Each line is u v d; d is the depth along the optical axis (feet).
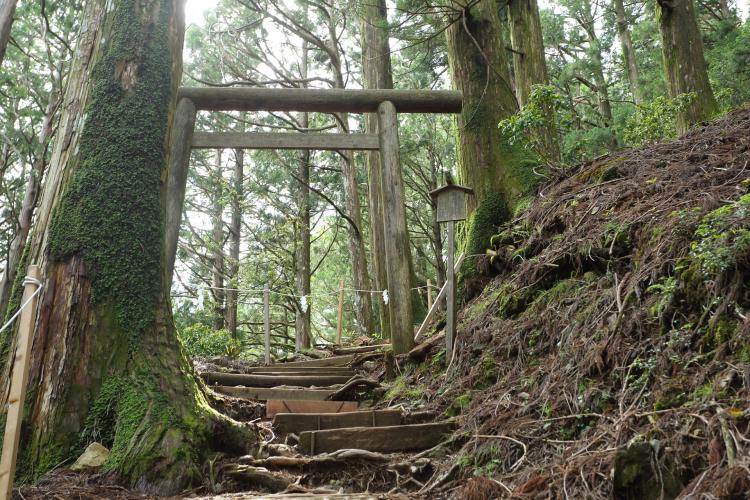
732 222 10.50
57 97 37.91
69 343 12.12
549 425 10.84
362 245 53.83
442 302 24.23
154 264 13.44
